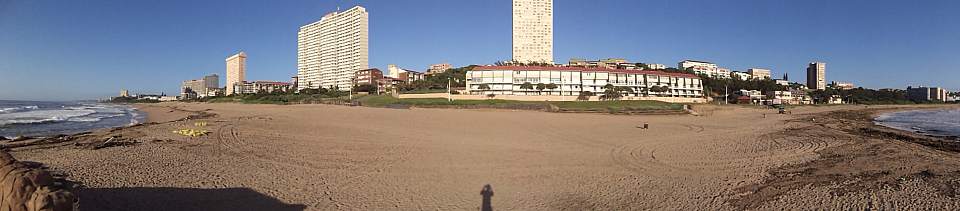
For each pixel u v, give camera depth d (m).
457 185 12.13
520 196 10.98
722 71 193.75
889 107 119.94
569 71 102.56
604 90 101.88
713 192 11.16
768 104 114.62
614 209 9.80
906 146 19.61
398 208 9.81
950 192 10.02
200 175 12.65
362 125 32.09
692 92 116.06
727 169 14.36
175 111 73.88
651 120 43.62
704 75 142.25
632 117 49.38
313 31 178.25
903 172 12.59
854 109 101.88
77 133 27.84
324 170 13.96
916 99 175.88
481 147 19.88
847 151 17.91
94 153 16.41
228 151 17.58
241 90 193.38
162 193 10.57
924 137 28.72
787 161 15.74
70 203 5.38
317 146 19.59
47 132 30.75
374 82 149.25
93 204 9.45
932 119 60.19
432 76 141.88
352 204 10.06
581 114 54.34
